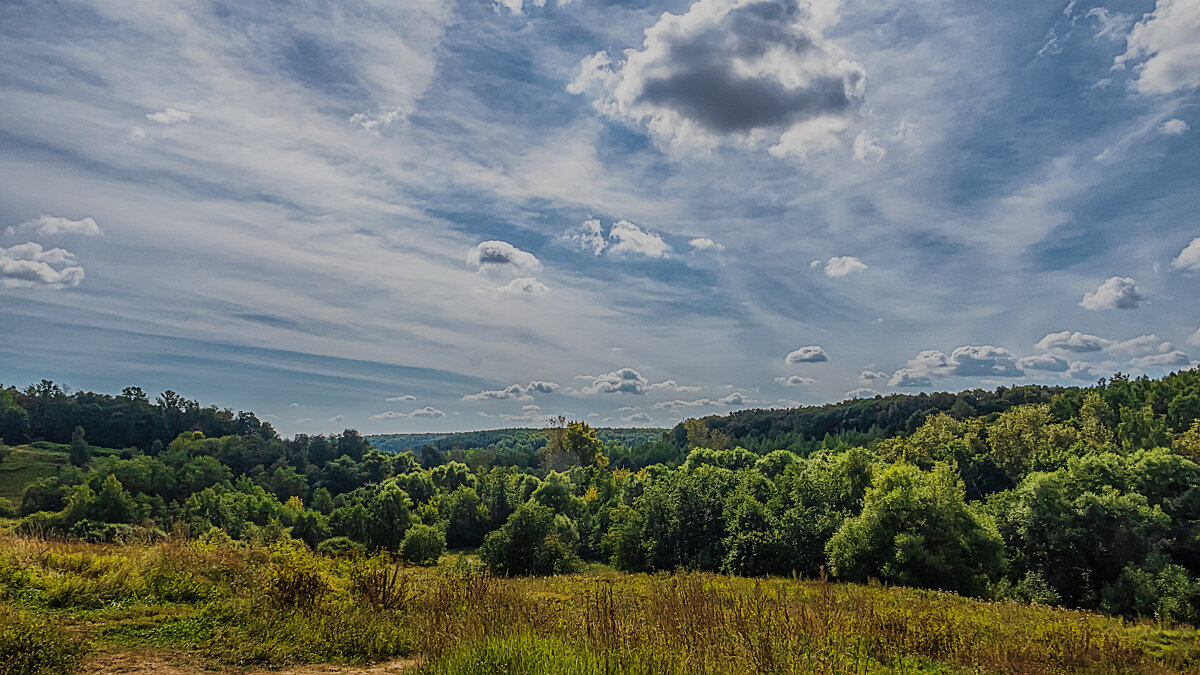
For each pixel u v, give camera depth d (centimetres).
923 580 3484
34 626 634
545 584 1922
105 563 1005
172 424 14100
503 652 634
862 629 1007
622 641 720
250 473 11738
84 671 599
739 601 1016
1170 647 1531
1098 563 3831
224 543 1372
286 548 1102
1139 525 3750
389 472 12269
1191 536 3694
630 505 7288
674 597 1004
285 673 665
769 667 706
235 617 821
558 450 11006
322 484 11581
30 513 7256
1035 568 3941
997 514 4372
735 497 5091
